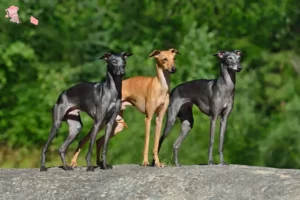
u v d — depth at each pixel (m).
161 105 11.92
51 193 11.01
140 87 12.09
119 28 21.53
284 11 22.27
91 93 11.77
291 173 10.98
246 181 10.69
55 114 11.96
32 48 20.09
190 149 17.03
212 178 10.84
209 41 20.72
